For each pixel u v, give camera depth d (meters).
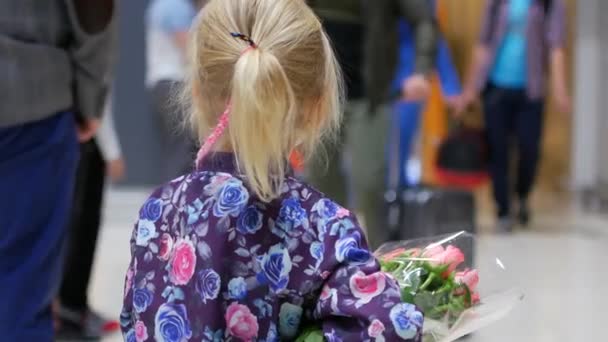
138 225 3.60
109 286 10.70
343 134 9.35
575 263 12.05
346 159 10.11
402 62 9.51
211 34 3.47
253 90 3.17
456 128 14.11
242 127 3.20
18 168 5.61
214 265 3.29
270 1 3.43
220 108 3.48
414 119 11.38
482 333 8.64
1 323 5.55
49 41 5.72
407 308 3.17
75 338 8.41
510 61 14.14
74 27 5.82
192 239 3.37
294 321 3.29
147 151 16.95
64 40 5.90
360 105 9.20
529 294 10.22
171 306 3.38
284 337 3.31
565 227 15.06
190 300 3.34
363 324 3.15
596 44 17.11
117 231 14.70
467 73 16.19
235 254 3.29
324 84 3.44
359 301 3.17
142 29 16.73
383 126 9.28
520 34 14.16
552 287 10.59
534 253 12.76
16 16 5.54
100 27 5.96
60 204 5.80
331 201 3.38
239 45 3.38
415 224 9.22
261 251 3.29
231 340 3.29
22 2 5.55
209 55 3.46
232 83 3.33
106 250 13.09
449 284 3.60
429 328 3.55
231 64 3.39
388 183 10.08
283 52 3.33
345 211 3.35
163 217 3.53
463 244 3.90
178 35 11.66
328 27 8.96
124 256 12.62
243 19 3.42
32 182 5.64
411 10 9.16
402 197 9.34
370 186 9.34
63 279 8.41
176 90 4.26
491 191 16.06
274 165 3.28
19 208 5.61
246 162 3.22
